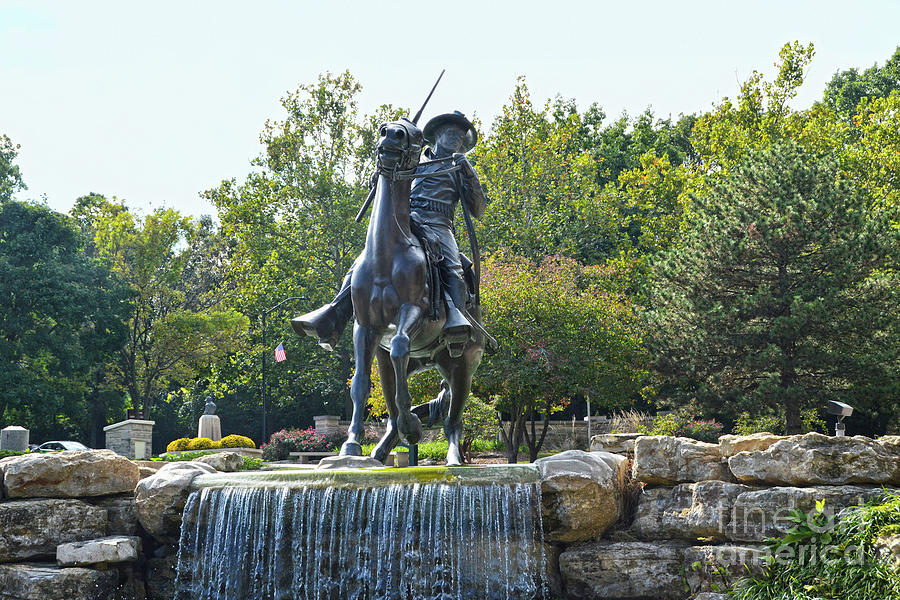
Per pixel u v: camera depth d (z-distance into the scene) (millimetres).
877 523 8766
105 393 54062
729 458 10297
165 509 11008
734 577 9445
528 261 35906
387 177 10203
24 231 45875
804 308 27109
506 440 33094
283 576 10203
